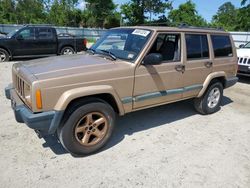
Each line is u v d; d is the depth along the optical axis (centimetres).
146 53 381
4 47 1121
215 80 522
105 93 347
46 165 330
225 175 326
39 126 305
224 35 527
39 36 1197
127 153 366
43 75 312
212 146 398
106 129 362
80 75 323
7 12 4669
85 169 325
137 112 527
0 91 638
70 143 332
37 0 4850
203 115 530
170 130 449
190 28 458
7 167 322
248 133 452
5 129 421
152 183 305
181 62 434
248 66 802
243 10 4159
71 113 324
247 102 639
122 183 303
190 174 325
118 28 468
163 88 417
